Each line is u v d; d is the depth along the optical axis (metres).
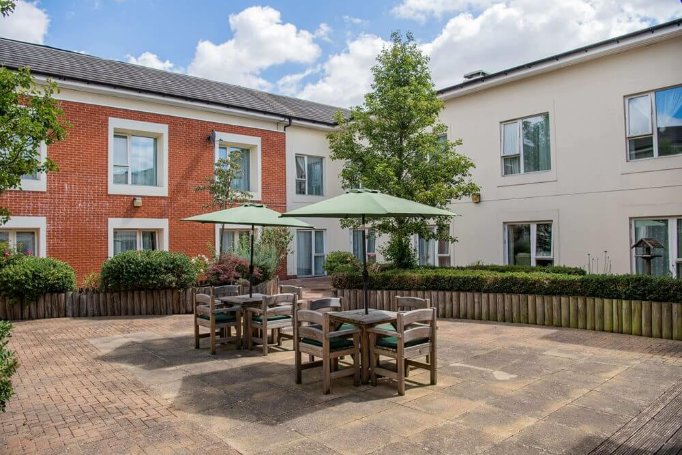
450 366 6.52
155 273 11.52
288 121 17.80
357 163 12.50
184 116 15.39
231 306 8.27
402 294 11.16
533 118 13.11
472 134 14.38
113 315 11.38
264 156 17.38
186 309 11.91
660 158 10.73
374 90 12.27
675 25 10.23
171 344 8.24
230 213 8.00
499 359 6.84
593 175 11.81
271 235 15.58
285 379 6.11
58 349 7.85
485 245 14.04
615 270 11.41
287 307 7.66
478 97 14.23
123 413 4.91
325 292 14.41
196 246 15.49
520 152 13.35
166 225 14.87
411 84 11.70
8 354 3.99
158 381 6.04
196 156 15.62
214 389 5.70
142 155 14.84
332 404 5.12
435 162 11.87
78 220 13.20
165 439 4.25
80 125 13.33
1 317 10.50
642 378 5.82
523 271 11.33
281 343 8.27
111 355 7.44
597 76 11.77
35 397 5.44
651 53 10.89
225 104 16.00
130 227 14.17
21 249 12.02
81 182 13.29
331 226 19.64
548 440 4.13
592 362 6.58
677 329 7.80
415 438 4.20
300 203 18.52
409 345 5.71
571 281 9.01
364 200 6.02
